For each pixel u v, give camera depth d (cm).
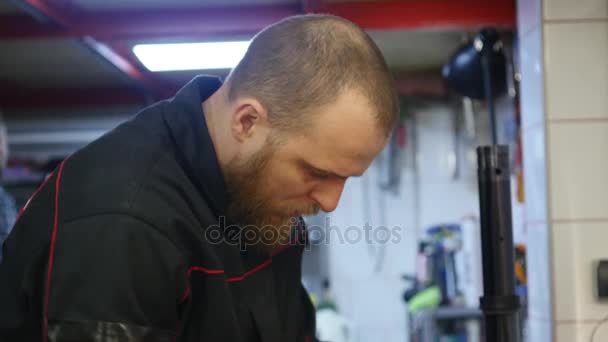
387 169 390
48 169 243
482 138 379
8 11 262
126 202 81
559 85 153
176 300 83
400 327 391
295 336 111
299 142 83
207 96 102
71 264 77
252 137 87
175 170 89
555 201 152
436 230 347
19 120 405
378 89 83
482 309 110
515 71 279
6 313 83
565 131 153
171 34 262
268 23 261
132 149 88
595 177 152
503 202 109
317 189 89
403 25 260
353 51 84
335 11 262
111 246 77
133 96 402
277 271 109
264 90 85
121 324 75
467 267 313
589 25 153
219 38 267
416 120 393
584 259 151
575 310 151
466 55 268
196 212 89
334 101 81
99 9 260
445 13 260
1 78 379
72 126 404
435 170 392
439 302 315
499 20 260
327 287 368
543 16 154
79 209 81
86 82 392
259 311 97
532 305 164
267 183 89
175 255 81
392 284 392
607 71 153
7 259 85
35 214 86
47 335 75
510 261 109
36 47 315
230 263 93
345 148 82
